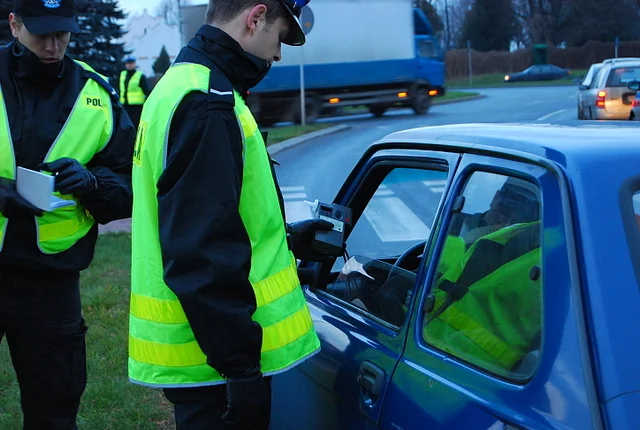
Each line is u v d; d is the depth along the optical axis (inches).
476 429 67.9
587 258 63.1
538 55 2178.9
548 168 70.7
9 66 107.1
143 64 2298.2
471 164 82.7
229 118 74.6
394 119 908.0
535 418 62.6
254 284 78.5
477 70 2287.2
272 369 79.5
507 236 74.9
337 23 872.3
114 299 240.4
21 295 109.3
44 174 96.9
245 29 78.7
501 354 70.3
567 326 62.5
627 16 2503.7
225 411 80.3
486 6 2581.2
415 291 83.6
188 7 805.2
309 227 101.7
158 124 76.5
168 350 78.5
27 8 101.6
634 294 61.8
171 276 72.8
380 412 81.4
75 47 1061.8
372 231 271.3
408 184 333.4
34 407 115.4
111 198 109.0
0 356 190.2
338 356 92.4
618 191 66.4
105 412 163.8
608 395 58.3
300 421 100.1
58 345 112.6
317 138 721.6
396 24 901.2
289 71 858.8
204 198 72.3
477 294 76.4
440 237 82.7
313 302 108.8
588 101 651.5
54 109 108.5
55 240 107.6
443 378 74.8
